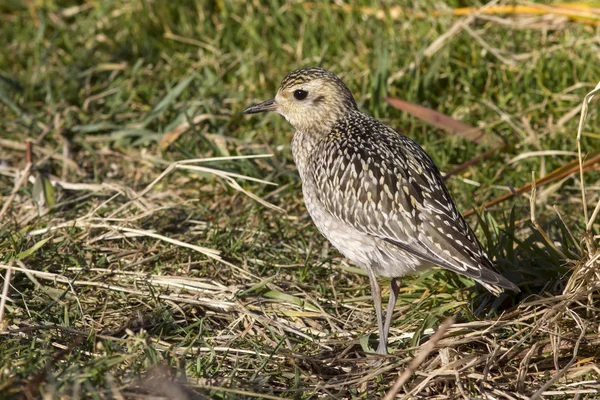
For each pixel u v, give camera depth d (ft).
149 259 40.14
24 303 36.09
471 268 33.58
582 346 33.53
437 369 32.50
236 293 37.73
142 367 31.71
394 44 55.01
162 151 49.96
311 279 40.24
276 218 44.09
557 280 36.47
